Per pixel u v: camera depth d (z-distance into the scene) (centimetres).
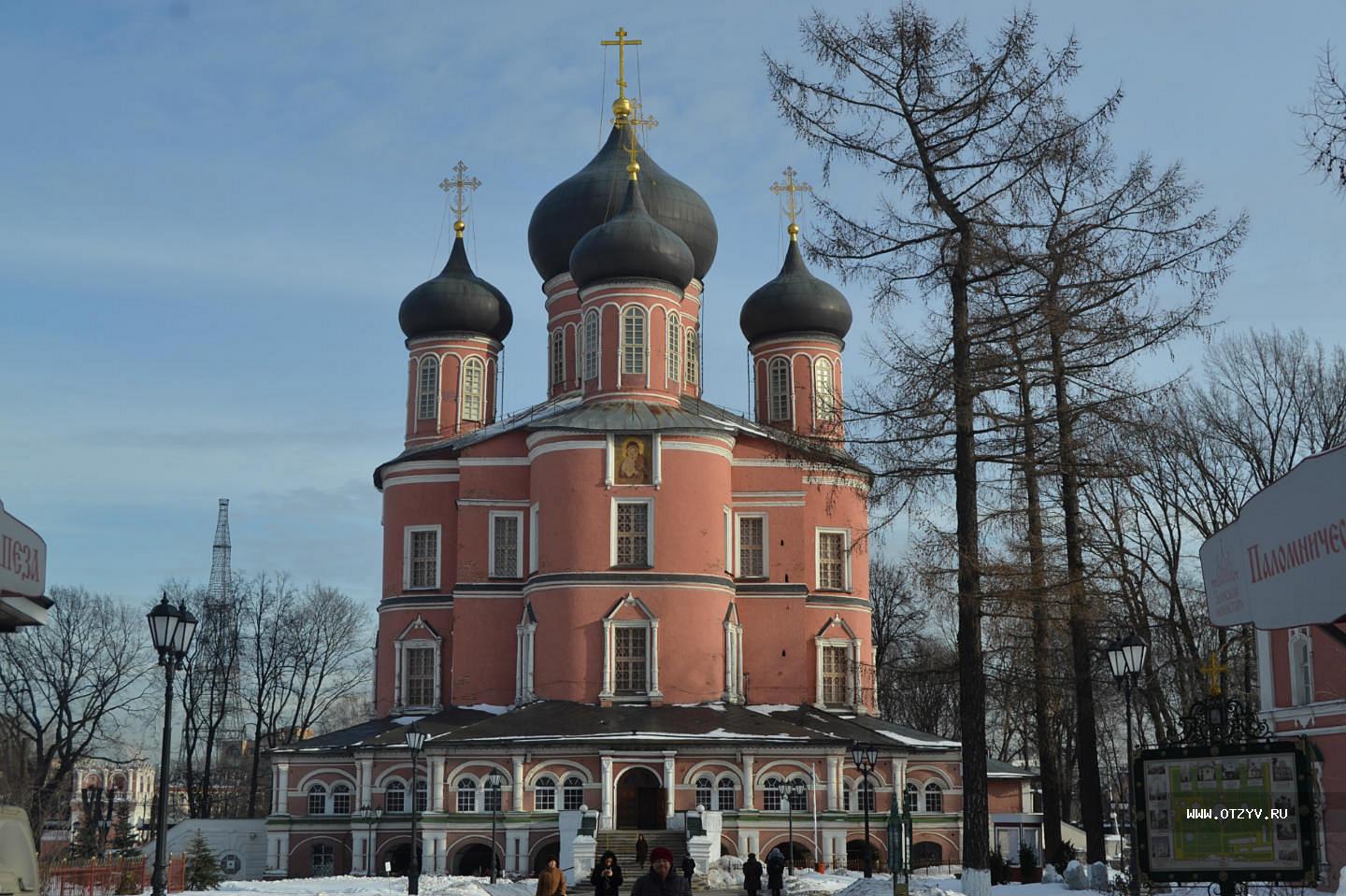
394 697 7056
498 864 5919
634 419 6706
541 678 6519
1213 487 5881
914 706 9662
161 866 3047
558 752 5975
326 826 6481
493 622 6906
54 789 8275
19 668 8269
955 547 3459
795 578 6988
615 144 7825
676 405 6944
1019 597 3425
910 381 3431
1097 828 4397
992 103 3394
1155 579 6031
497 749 5988
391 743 6347
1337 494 1238
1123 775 7231
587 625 6488
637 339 6900
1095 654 5331
